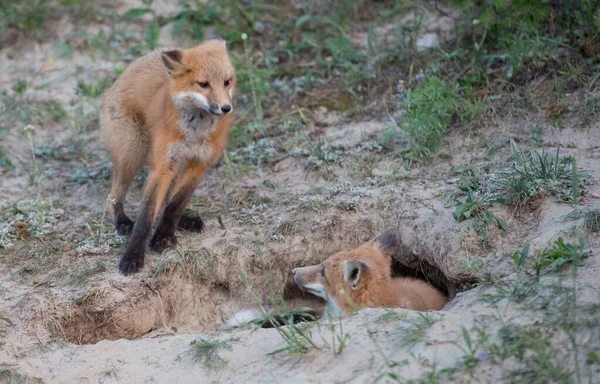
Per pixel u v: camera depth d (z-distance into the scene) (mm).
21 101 15188
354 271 9617
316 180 12656
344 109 14344
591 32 13461
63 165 13812
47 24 17250
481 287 9086
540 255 9062
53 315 9922
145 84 11609
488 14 13672
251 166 13164
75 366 8961
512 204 10445
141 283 10398
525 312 8133
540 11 13570
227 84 10750
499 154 12227
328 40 15906
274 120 14383
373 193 11773
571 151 11766
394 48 15469
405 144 13031
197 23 16656
